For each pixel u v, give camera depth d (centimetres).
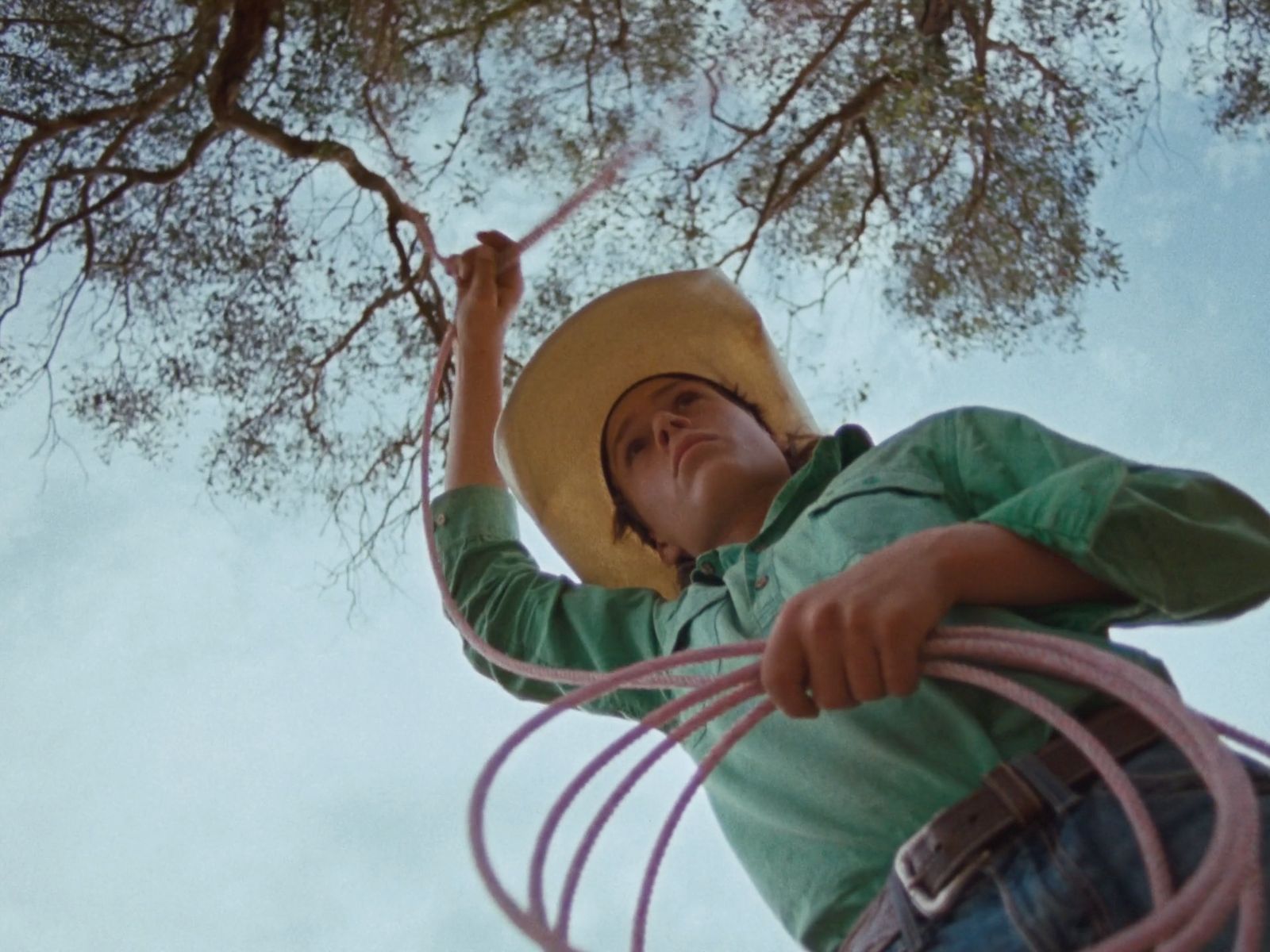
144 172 612
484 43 578
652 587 337
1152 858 171
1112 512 215
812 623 196
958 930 192
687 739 269
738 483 297
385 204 603
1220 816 154
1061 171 564
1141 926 147
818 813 225
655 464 318
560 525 343
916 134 565
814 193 580
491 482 338
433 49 581
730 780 243
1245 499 227
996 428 255
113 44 610
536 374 345
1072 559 215
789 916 229
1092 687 213
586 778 210
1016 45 574
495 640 309
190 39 609
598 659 292
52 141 615
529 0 575
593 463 341
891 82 562
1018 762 202
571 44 578
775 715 233
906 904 200
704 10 573
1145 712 176
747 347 349
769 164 577
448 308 597
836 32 572
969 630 198
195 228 615
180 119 613
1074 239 563
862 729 220
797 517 273
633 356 346
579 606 302
